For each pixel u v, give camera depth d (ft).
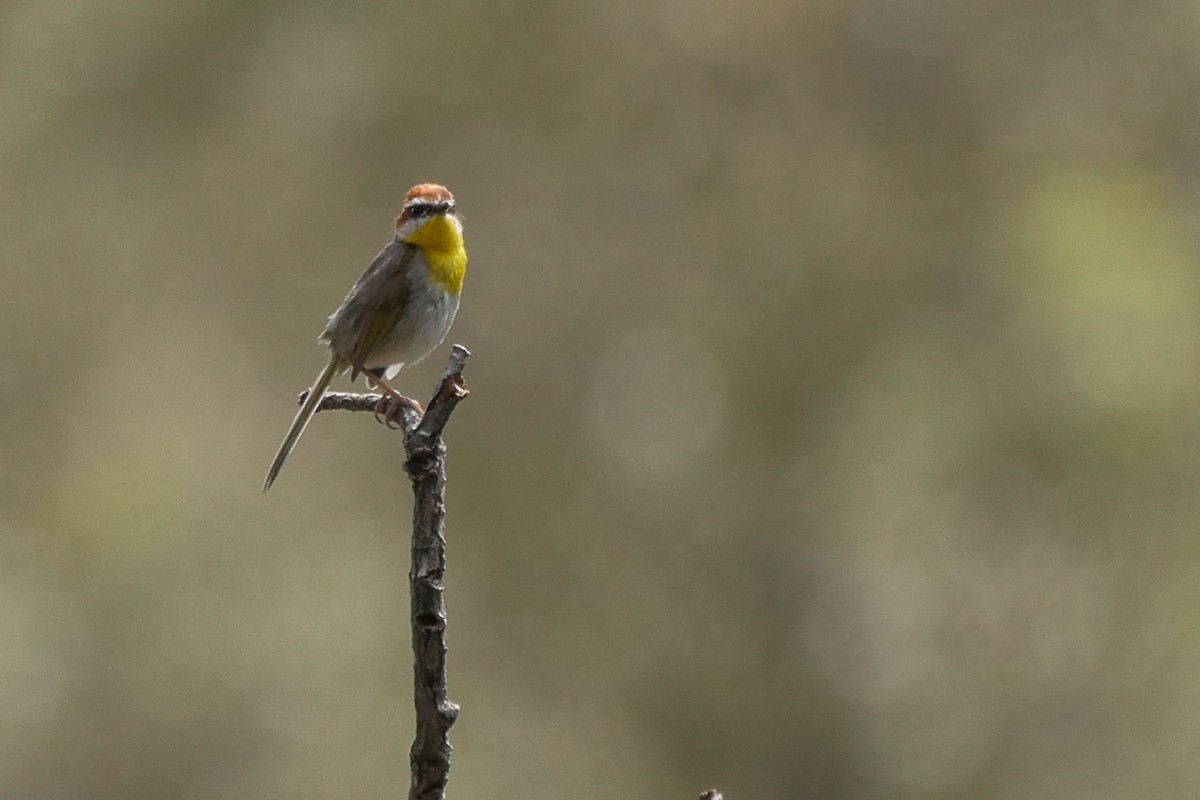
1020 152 55.62
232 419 58.03
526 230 57.41
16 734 52.44
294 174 59.16
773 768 53.16
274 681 52.95
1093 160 55.01
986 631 51.67
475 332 56.24
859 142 56.08
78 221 60.85
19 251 60.49
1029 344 51.01
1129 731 50.57
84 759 52.49
